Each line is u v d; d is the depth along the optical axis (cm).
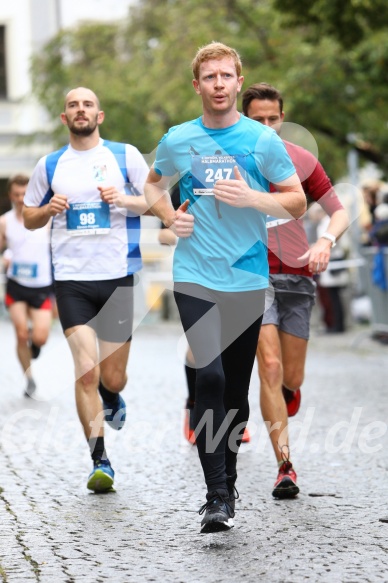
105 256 1354
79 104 1352
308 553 1011
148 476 1391
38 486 1339
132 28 5047
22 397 2223
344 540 1057
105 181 1356
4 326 4534
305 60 3903
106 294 1355
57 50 5203
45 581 923
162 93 4584
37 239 2009
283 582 915
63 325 1351
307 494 1275
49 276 2217
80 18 5266
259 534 1088
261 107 1313
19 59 6594
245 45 4159
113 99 4753
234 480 1105
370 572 942
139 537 1080
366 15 2939
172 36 4638
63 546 1046
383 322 2972
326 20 2978
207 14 4462
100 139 1377
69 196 1357
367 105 3822
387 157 4294
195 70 1090
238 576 936
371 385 2244
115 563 984
